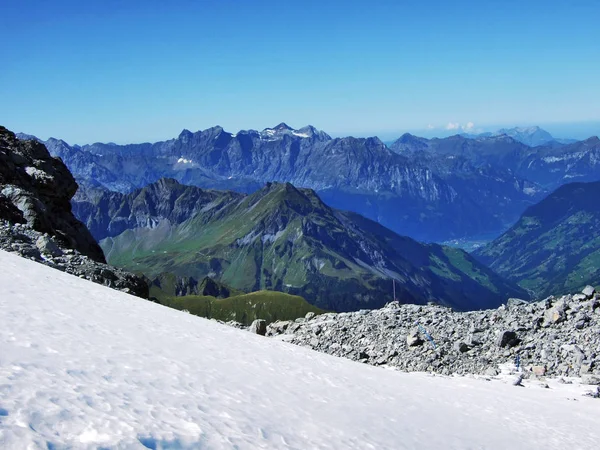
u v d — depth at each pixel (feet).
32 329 68.74
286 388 77.56
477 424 86.79
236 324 181.47
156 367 67.36
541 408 105.60
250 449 47.29
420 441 69.00
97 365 59.67
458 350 145.18
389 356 144.36
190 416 50.96
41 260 157.48
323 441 57.16
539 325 153.69
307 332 167.63
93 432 40.04
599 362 132.05
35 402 42.37
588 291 160.15
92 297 115.44
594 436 91.66
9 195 202.18
